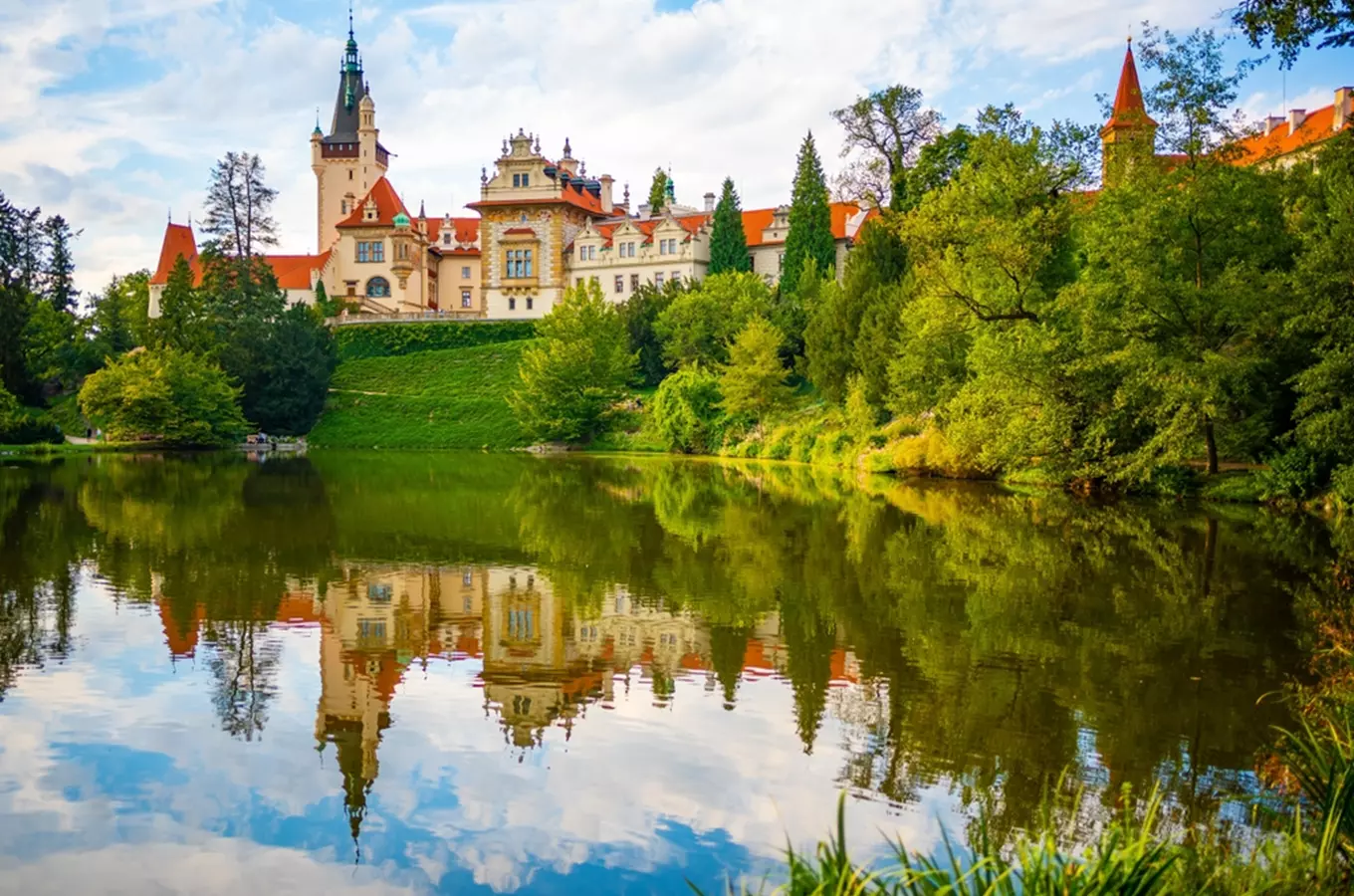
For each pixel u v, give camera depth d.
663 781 11.95
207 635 18.09
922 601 20.61
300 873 9.99
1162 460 35.00
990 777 11.90
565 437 78.88
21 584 21.84
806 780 11.93
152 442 76.19
